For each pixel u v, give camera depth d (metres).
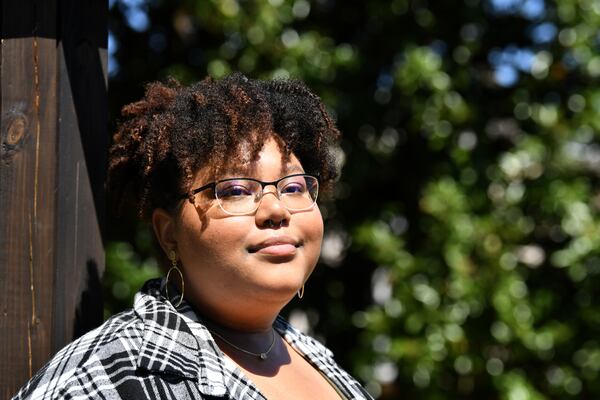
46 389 2.16
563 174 4.87
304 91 2.63
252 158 2.35
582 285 4.88
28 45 2.62
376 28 4.97
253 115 2.39
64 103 2.65
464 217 4.70
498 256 4.75
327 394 2.62
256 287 2.34
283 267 2.36
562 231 4.95
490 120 4.99
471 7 4.90
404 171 5.03
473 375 4.82
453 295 4.66
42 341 2.57
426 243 4.81
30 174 2.60
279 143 2.42
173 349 2.24
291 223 2.38
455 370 4.74
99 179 2.72
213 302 2.42
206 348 2.30
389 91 4.95
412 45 4.82
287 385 2.52
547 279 4.94
